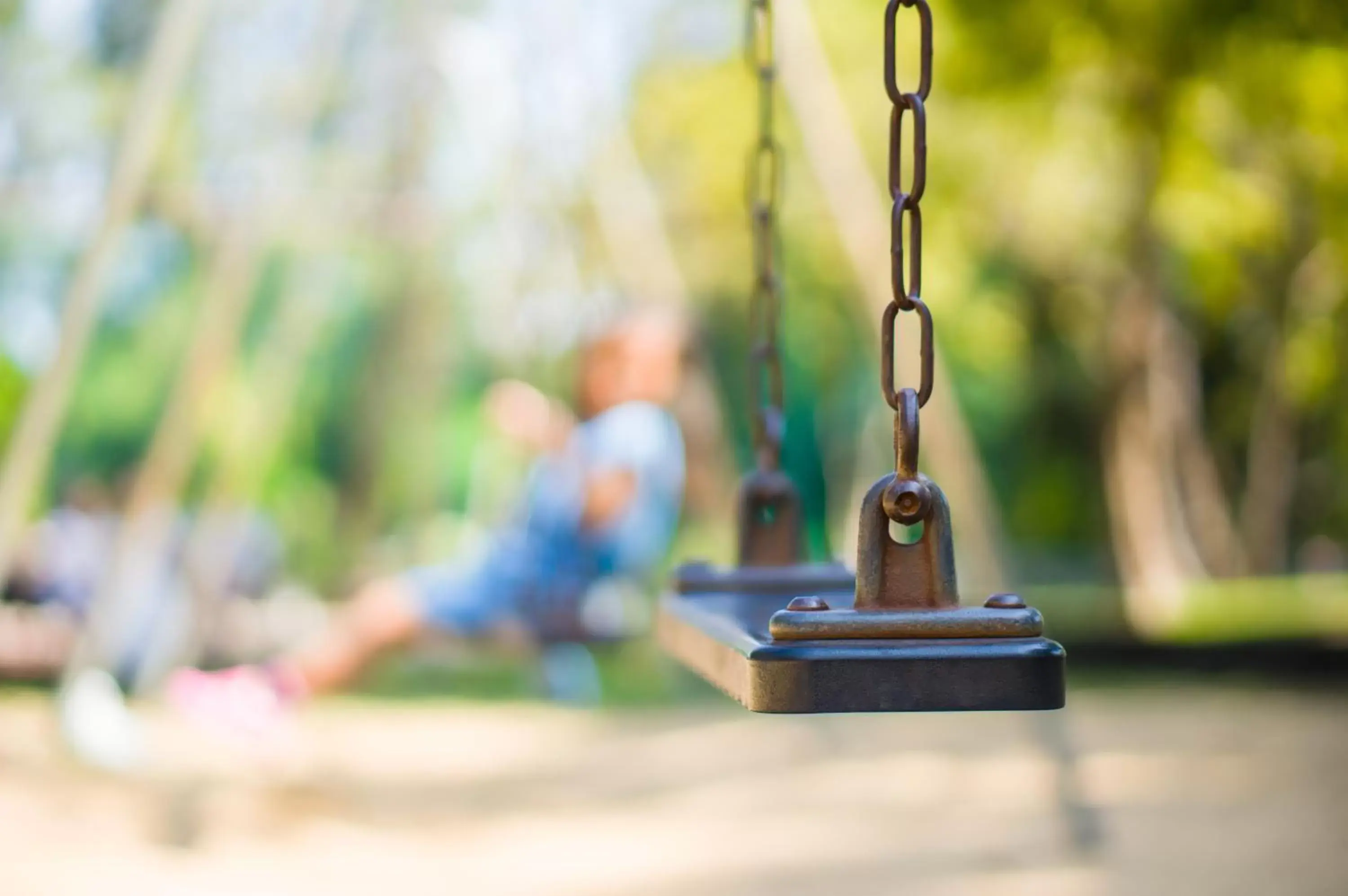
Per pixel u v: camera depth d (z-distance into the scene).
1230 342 16.95
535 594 5.93
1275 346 15.67
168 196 6.41
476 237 7.77
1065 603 15.68
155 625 8.04
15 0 7.79
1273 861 3.96
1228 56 6.10
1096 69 6.61
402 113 7.24
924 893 3.62
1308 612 13.80
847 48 11.06
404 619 5.82
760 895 3.62
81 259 4.27
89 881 3.89
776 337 2.56
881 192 10.48
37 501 11.49
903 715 8.14
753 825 4.68
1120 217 11.53
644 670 10.29
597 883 3.80
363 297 13.01
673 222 9.73
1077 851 4.14
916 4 1.46
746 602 2.25
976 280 13.49
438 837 4.50
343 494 15.47
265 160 6.48
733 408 12.98
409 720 7.64
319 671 5.80
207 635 8.91
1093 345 15.62
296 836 4.52
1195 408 17.06
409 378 12.23
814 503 12.97
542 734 7.11
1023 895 3.57
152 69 4.22
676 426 6.26
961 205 11.59
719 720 7.79
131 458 15.86
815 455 14.63
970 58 6.30
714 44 11.59
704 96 11.48
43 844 4.38
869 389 14.98
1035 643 1.37
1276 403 17.06
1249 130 7.50
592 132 7.33
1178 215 9.53
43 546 9.48
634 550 6.04
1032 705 1.36
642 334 6.16
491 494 9.74
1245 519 17.89
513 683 9.75
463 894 3.69
